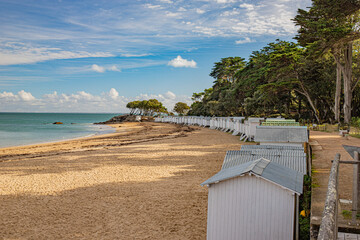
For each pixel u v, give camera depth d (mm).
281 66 48656
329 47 35688
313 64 47750
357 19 36938
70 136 56125
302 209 9508
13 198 13953
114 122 142000
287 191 7555
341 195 8938
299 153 11281
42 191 15008
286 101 57688
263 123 23812
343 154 16688
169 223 10820
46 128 88062
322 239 2557
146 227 10531
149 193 14312
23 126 100188
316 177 11547
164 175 17875
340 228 6355
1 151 32031
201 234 9906
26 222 11102
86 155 26359
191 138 39188
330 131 35188
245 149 12438
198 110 106438
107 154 26609
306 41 40531
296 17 40469
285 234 7613
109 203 13023
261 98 58062
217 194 8062
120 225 10742
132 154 26219
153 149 29094
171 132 55531
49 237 9883
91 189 15211
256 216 7793
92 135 57938
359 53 45781
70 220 11242
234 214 7945
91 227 10609
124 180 16891
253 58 72250
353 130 33281
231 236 7996
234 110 79688
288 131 18141
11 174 19125
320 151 18000
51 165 21875
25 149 33500
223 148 28125
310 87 49031
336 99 42906
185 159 22938
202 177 17219
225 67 98312
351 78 43250
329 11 36094
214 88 101875
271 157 11086
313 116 59594
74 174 18672
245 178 7836
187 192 14328
